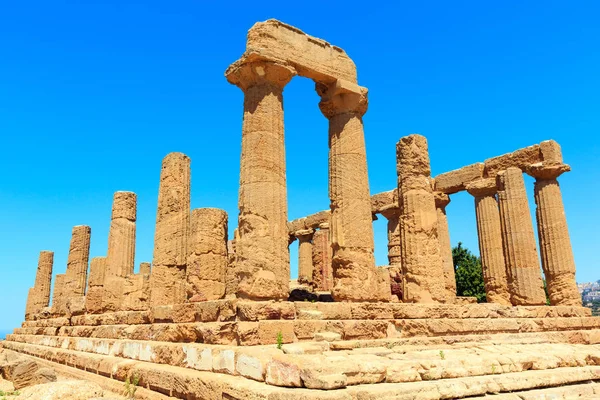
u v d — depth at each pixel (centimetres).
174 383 1055
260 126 1305
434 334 1321
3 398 1097
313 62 1441
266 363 863
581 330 1775
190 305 1313
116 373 1366
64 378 1666
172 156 1711
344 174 1458
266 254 1219
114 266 2155
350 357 934
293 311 1147
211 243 1591
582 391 966
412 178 1631
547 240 2145
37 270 3797
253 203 1247
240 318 1093
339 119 1512
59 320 2541
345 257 1394
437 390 818
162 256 1628
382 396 747
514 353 1141
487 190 2367
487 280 2311
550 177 2186
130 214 2247
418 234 1577
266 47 1327
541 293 1994
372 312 1268
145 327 1497
